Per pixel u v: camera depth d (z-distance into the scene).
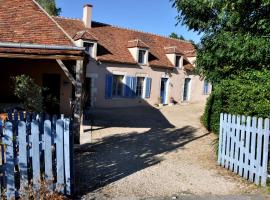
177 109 22.75
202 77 10.23
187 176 6.85
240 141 6.96
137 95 23.83
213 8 8.56
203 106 24.77
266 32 7.56
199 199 5.45
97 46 21.44
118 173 6.91
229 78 8.80
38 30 10.13
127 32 25.23
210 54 9.03
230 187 6.18
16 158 4.79
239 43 7.55
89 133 12.07
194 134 12.77
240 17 7.70
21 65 14.09
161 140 11.30
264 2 6.86
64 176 5.14
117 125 14.48
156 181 6.45
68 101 14.91
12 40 9.31
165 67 25.09
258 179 6.35
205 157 8.62
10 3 10.95
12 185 4.75
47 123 4.92
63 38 10.12
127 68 22.64
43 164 5.07
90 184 6.06
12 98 13.51
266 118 6.28
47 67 14.46
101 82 21.22
